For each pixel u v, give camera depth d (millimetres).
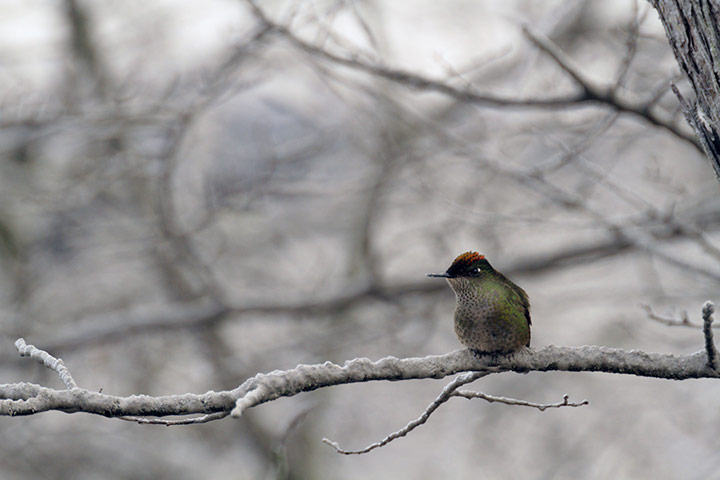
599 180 9023
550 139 9023
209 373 17641
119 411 3930
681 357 4383
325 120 14406
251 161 14000
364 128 13445
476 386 18312
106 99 15195
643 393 17062
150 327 15906
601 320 17266
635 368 4449
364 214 16516
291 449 16875
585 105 7301
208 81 11039
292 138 14344
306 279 17750
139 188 16438
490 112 11578
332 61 7422
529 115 10711
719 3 3963
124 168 13820
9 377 16781
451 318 17672
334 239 19156
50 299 17875
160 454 17594
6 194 15289
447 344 18109
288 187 14188
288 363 17266
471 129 12164
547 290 17656
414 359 4438
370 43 7414
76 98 15500
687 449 16438
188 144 14219
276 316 16516
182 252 14250
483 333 5449
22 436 16000
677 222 8609
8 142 14250
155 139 13711
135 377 17500
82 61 16406
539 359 4535
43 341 15711
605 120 8078
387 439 4578
